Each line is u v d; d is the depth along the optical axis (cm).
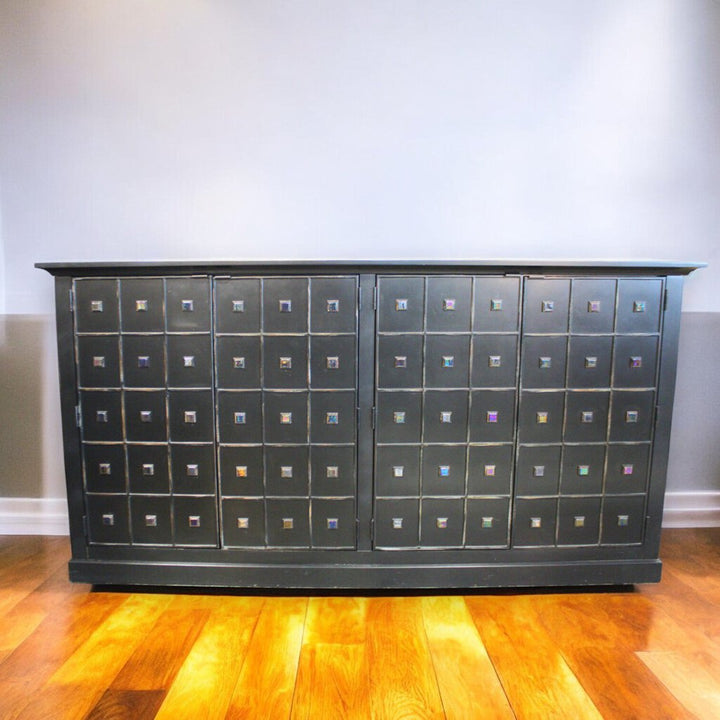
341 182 203
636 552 171
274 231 205
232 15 195
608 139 203
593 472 167
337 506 165
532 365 161
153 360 161
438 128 201
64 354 162
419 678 132
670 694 128
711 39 198
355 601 167
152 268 157
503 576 169
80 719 119
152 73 197
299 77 198
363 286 157
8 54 196
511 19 196
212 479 165
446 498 165
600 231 207
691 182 206
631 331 162
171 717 119
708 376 217
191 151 201
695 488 221
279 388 161
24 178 202
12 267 206
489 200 204
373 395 161
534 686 130
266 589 175
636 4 196
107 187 202
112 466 166
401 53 197
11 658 139
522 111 201
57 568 188
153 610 162
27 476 216
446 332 159
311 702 124
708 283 211
